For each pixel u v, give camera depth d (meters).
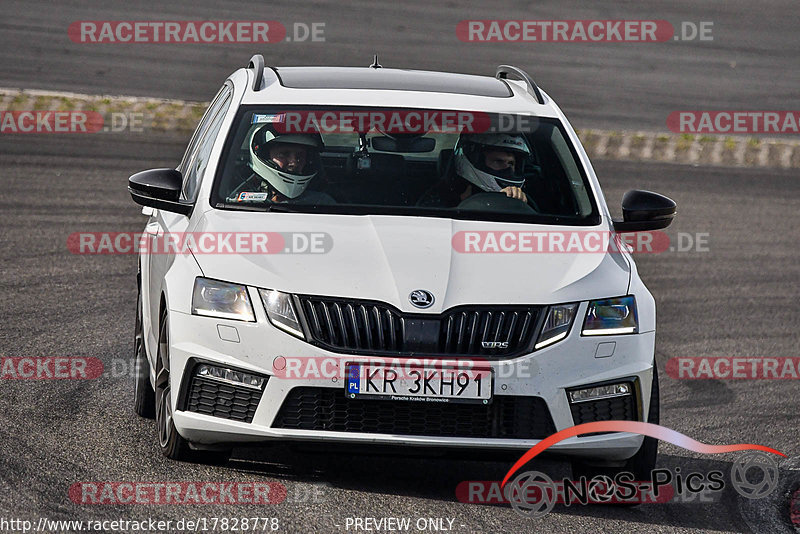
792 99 78.69
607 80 78.81
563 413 18.08
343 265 18.47
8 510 16.64
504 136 22.41
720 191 56.53
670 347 31.80
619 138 63.88
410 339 17.80
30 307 30.27
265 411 17.75
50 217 41.62
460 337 17.94
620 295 19.00
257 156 21.34
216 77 70.19
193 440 18.58
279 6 90.88
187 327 18.31
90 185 47.28
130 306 31.22
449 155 21.97
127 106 61.22
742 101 77.00
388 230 19.66
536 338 18.12
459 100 23.44
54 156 52.00
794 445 23.95
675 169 60.69
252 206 20.52
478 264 18.95
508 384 17.78
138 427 21.36
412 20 89.94
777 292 39.31
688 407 26.30
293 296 17.97
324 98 22.84
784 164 63.94
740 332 33.84
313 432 17.61
